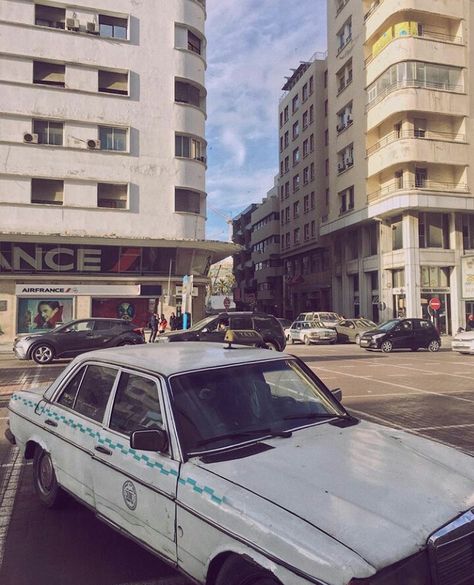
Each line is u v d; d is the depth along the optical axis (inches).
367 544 83.7
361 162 1438.2
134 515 123.0
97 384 157.5
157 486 116.0
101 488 136.9
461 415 339.3
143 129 1129.4
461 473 115.3
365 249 1502.2
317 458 114.1
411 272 1274.6
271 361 152.9
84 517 172.1
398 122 1323.8
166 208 1135.6
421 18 1307.8
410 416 336.8
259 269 2787.9
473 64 1304.1
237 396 135.5
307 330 1130.7
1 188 1026.7
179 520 108.6
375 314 1470.2
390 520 90.5
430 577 85.6
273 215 2501.2
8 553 147.2
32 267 1053.2
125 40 1123.9
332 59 1649.9
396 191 1263.5
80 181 1079.0
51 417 169.9
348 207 1557.6
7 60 1040.2
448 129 1315.2
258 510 93.5
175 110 1156.5
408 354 835.4
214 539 99.0
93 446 142.5
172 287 1141.7
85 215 1077.8
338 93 1603.1
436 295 1300.4
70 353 660.7
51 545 151.9
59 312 1069.1
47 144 1059.3
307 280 2054.6
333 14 1647.4
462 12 1306.6
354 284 1615.4
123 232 1100.5
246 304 2647.6
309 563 82.0
